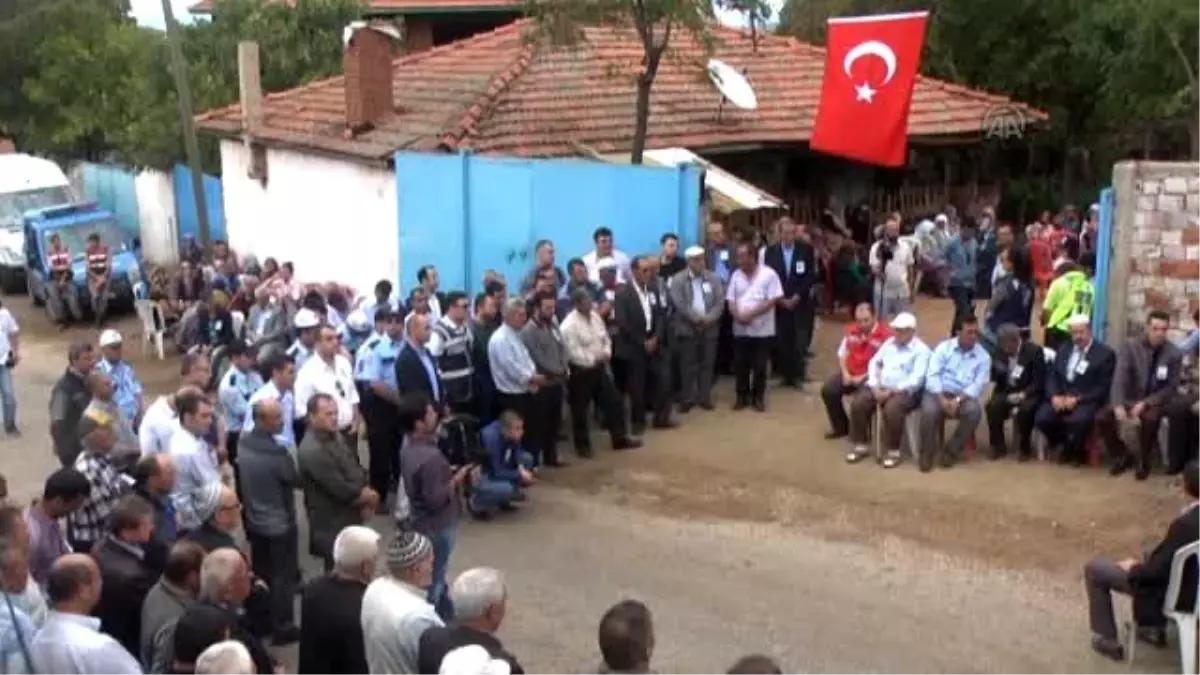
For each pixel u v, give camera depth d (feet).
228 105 92.38
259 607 32.14
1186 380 44.78
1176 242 46.39
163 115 95.76
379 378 43.11
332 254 73.00
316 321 43.39
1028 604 35.06
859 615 34.60
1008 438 48.26
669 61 73.56
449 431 41.75
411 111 71.77
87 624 21.52
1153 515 40.60
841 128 64.85
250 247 82.74
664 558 38.93
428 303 47.16
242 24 96.84
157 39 105.60
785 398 55.57
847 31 63.98
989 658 31.99
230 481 36.96
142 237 107.14
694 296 53.21
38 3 130.00
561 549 39.81
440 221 63.41
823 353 62.28
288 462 32.37
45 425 59.21
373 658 22.29
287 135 75.61
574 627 34.17
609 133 68.64
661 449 49.34
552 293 47.16
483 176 61.41
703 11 62.64
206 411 32.19
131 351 74.84
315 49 96.94
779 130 72.90
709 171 65.98
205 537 27.55
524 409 46.32
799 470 46.32
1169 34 92.12
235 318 60.90
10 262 95.71
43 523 27.55
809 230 70.18
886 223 69.97
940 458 46.52
